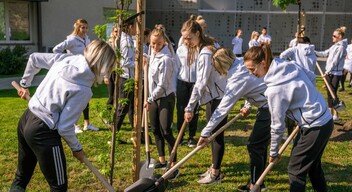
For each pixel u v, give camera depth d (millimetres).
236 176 4195
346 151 5047
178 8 23094
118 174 4172
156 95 3969
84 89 2625
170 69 3924
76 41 5262
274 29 24031
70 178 4043
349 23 24203
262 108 3457
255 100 3420
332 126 2918
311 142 2865
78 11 16656
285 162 4621
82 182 3961
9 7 14688
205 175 4125
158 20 23375
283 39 24125
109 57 2670
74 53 5270
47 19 15664
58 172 2717
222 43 24156
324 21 24125
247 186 3828
